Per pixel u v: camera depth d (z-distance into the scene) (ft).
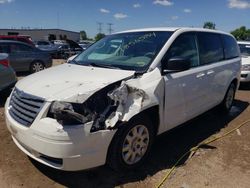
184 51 14.47
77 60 15.11
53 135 9.78
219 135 16.37
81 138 9.89
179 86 13.44
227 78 18.79
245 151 14.38
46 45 91.04
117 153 11.07
